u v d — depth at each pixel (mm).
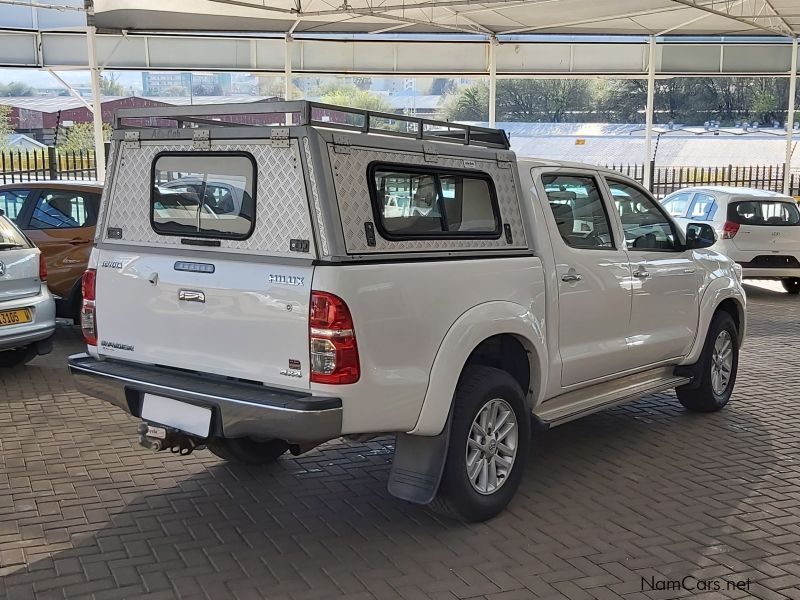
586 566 3963
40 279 7559
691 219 13516
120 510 4605
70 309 9125
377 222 3891
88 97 22812
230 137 3975
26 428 6113
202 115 4125
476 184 4500
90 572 3857
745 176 23734
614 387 5738
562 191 5160
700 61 19391
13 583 3744
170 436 4184
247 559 4012
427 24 17188
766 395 7281
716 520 4539
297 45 18609
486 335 4305
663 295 5887
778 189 22859
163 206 4254
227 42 18359
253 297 3846
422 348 4012
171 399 4055
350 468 5328
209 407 3898
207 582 3771
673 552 4133
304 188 3727
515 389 4543
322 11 15227
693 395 6609
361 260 3789
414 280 3961
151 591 3684
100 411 6574
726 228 12695
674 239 6176
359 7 16562
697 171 24688
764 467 5414
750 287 14875
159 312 4219
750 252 12641
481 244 4453
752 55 19359
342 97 21828
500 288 4465
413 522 4480
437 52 19078
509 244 4652
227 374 3988
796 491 4988
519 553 4102
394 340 3867
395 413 3908
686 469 5363
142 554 4059
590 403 5348
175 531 4328
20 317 7305
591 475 5238
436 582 3789
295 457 5516
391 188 3998
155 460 5441
